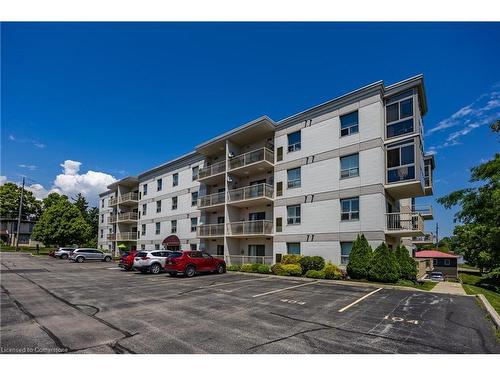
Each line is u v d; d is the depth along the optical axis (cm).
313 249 1977
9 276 1761
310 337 624
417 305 955
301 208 2091
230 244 2467
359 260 1614
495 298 1297
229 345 576
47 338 614
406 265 1647
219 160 2914
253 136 2534
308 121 2159
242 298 1076
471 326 712
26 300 1028
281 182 2262
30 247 5759
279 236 2192
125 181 4144
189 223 3083
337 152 1958
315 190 2033
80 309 887
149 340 603
